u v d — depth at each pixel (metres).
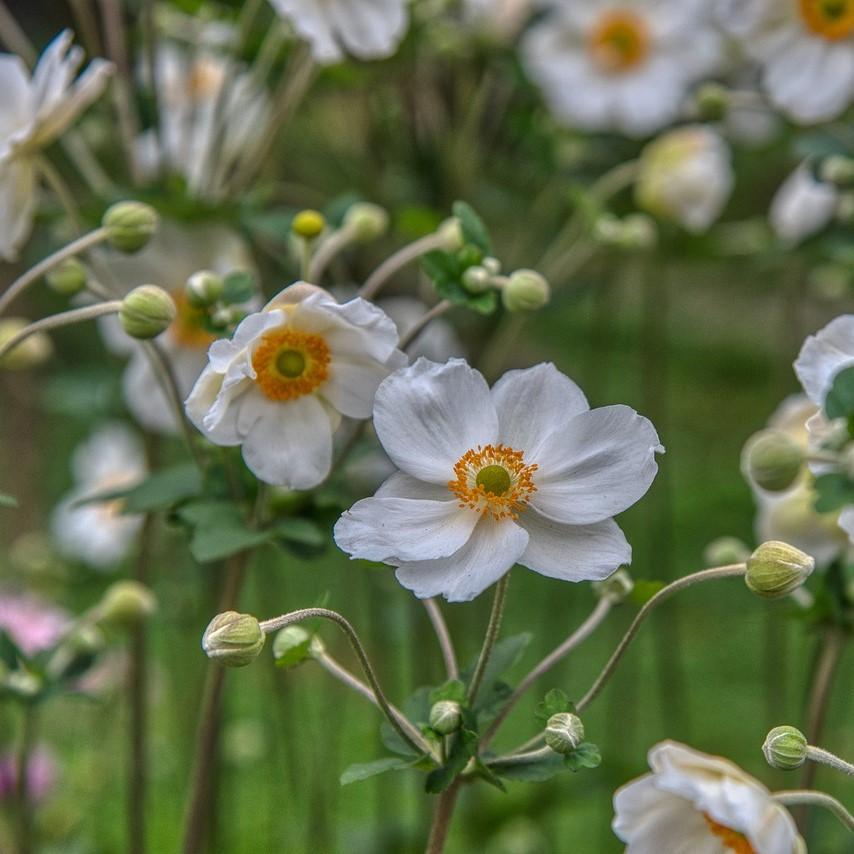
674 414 3.33
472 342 1.56
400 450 1.04
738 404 3.36
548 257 1.53
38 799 1.45
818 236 1.37
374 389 1.08
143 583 1.29
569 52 1.53
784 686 1.47
